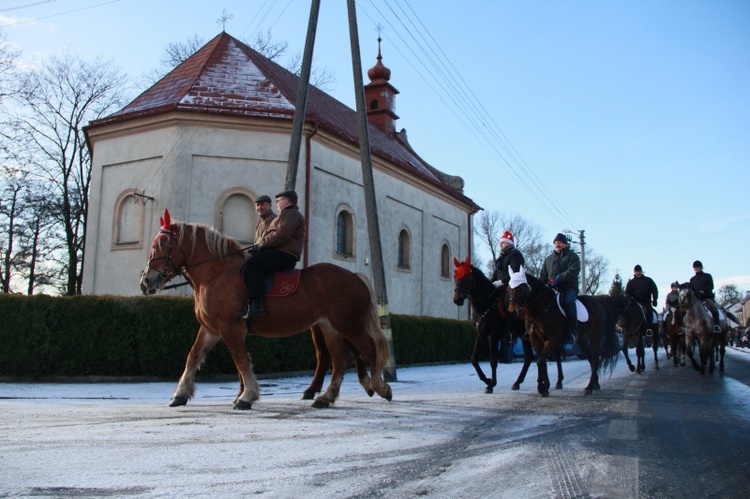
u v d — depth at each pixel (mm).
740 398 9258
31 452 4875
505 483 4199
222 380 12602
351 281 8094
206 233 7840
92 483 3965
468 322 23438
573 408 7992
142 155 18500
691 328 13922
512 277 9227
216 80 20391
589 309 10141
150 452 4914
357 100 14039
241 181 18250
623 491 4059
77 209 30078
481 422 6750
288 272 7770
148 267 7645
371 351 8203
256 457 4809
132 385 11477
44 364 11930
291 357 14102
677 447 5473
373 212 13672
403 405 8289
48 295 12164
